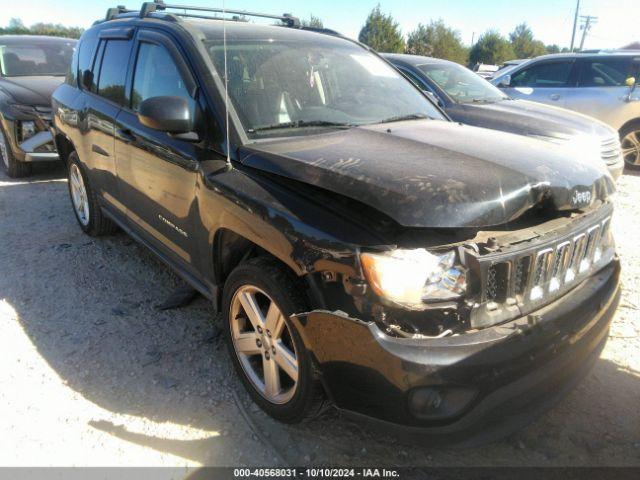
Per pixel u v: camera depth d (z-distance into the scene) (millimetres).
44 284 4066
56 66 8141
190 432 2557
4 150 6969
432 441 2062
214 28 3303
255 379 2691
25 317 3576
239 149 2660
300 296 2275
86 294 3918
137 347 3252
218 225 2627
